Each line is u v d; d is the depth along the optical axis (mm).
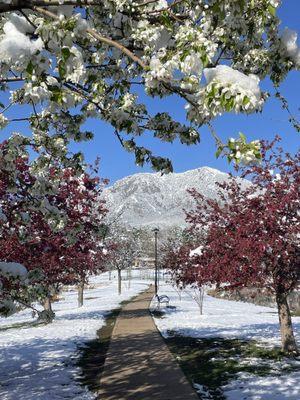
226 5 2893
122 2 2887
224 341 13742
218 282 12336
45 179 5852
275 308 28406
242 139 2297
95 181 13617
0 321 22656
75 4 2654
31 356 12031
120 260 45781
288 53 3711
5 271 4598
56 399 7906
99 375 9789
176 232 73312
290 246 10586
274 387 8547
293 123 4164
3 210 6785
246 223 11109
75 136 4980
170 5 3051
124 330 16750
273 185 11250
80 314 23203
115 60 4293
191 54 2566
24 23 2449
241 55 3834
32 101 2811
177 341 14047
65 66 2385
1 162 5250
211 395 8227
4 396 8055
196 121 2656
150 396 8062
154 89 3301
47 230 10070
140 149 4340
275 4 3330
